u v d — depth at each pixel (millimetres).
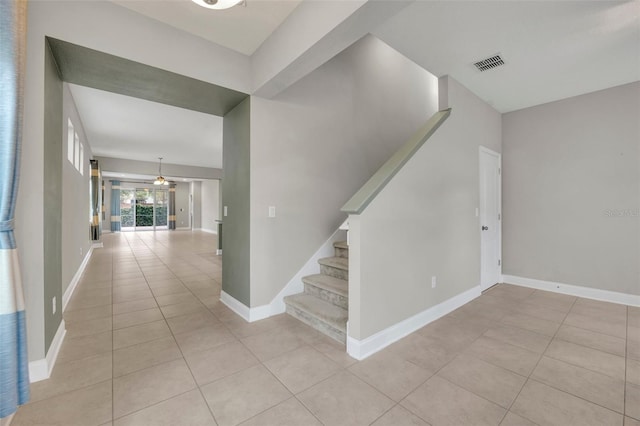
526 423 1493
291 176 3137
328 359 2125
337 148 3559
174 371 1968
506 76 3184
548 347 2303
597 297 3516
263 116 2916
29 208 1811
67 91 3441
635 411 1577
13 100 1462
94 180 7586
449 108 3150
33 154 1823
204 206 14406
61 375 1911
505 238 4312
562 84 3371
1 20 1423
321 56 2154
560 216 3816
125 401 1660
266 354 2199
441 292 2992
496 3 2076
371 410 1587
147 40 2244
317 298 3004
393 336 2402
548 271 3914
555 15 2211
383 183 2275
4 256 1446
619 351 2234
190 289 3986
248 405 1629
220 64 2629
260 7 2162
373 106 4016
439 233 2971
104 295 3695
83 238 5324
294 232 3170
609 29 2373
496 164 4207
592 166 3564
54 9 1888
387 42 2574
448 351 2242
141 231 13531
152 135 5871
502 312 3088
